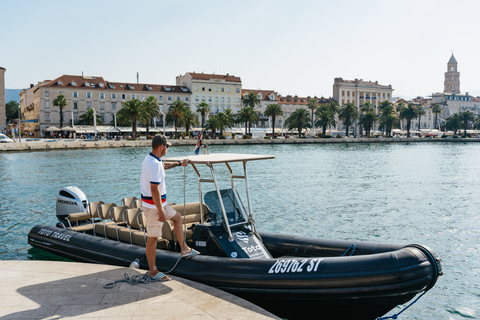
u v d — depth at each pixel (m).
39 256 10.02
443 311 7.23
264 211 15.88
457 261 9.87
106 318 4.54
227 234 6.52
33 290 5.38
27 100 123.19
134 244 7.96
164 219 5.47
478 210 16.19
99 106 99.44
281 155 54.31
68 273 6.08
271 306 5.81
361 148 77.12
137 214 7.98
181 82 119.06
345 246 7.00
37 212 15.98
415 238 11.95
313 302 5.53
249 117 95.69
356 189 22.20
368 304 5.41
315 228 13.13
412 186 23.69
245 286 5.69
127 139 82.69
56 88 94.81
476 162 43.25
